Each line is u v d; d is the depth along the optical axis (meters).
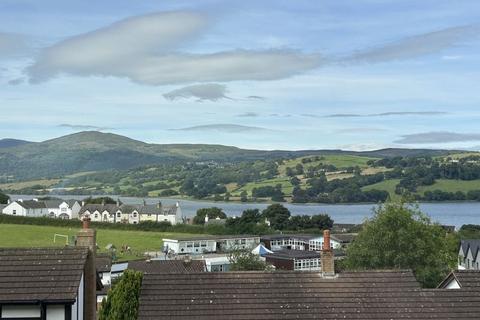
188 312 31.97
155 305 32.12
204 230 176.38
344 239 144.62
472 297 33.78
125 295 31.58
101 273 78.44
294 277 34.44
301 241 154.62
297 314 32.28
